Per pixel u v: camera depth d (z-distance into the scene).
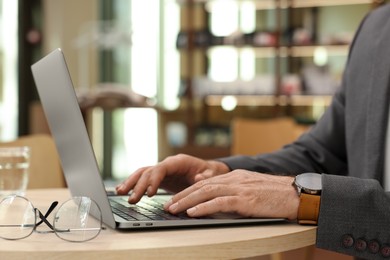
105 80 10.12
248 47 8.08
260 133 4.00
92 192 1.23
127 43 8.98
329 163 1.81
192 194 1.23
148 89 10.57
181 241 1.05
